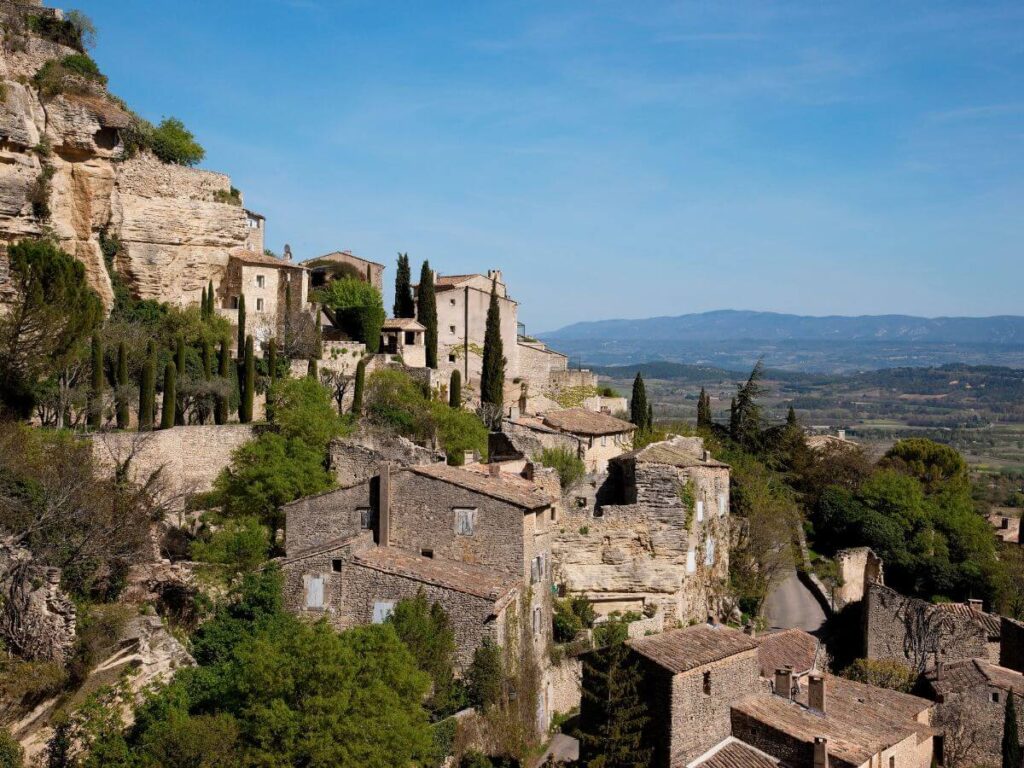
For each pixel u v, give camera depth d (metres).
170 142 115.25
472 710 55.94
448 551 63.41
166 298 112.69
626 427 105.44
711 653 58.44
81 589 54.50
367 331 125.12
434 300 131.50
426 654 55.25
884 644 86.94
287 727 45.69
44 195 94.00
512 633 59.81
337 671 46.97
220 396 94.19
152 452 78.62
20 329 77.44
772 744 57.28
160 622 54.38
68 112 97.56
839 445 129.25
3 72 93.25
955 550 109.56
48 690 47.03
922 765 64.88
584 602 73.19
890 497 112.56
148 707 49.16
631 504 78.88
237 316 114.50
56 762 46.62
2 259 83.06
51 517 54.91
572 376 148.62
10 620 48.41
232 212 118.56
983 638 85.31
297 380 96.12
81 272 84.06
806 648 72.75
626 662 57.56
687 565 78.25
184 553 68.69
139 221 110.38
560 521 75.81
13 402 77.94
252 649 50.28
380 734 46.22
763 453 123.12
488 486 64.94
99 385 85.12
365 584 58.94
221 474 77.88
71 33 106.19
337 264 148.50
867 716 63.28
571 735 63.69
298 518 66.00
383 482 64.19
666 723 55.72
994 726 74.38
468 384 127.88
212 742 45.19
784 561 96.50
